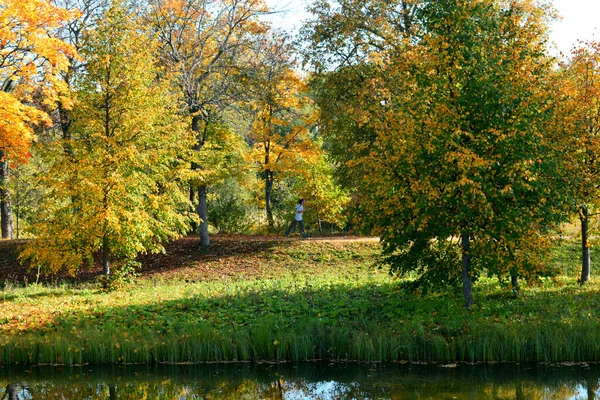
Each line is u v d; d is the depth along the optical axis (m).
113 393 10.27
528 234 12.91
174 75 23.67
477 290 16.17
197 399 9.87
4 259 26.58
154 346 12.07
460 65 12.96
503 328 11.61
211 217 33.25
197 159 23.64
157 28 25.23
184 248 27.02
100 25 19.05
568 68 17.64
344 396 9.73
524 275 13.03
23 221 38.44
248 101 26.75
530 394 9.48
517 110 12.65
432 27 13.64
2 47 18.28
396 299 15.05
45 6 18.03
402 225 13.62
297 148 30.38
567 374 10.48
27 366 11.93
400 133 13.34
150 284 22.20
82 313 14.80
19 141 17.55
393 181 13.59
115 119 19.53
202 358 12.01
